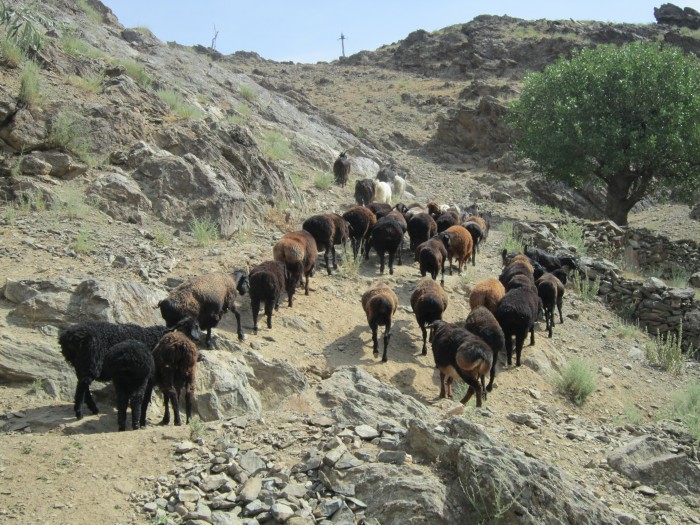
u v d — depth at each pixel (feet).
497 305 35.94
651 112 79.30
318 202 60.59
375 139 104.37
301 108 100.58
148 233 41.01
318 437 21.57
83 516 16.83
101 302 29.35
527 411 32.04
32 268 33.17
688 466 26.84
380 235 45.01
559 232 67.10
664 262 68.69
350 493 18.66
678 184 81.51
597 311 51.03
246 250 42.83
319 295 40.27
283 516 17.29
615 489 25.16
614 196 83.05
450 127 108.06
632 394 38.75
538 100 85.40
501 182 90.79
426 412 27.66
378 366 33.27
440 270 48.67
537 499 18.37
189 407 24.49
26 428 22.70
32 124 43.42
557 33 165.07
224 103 80.02
